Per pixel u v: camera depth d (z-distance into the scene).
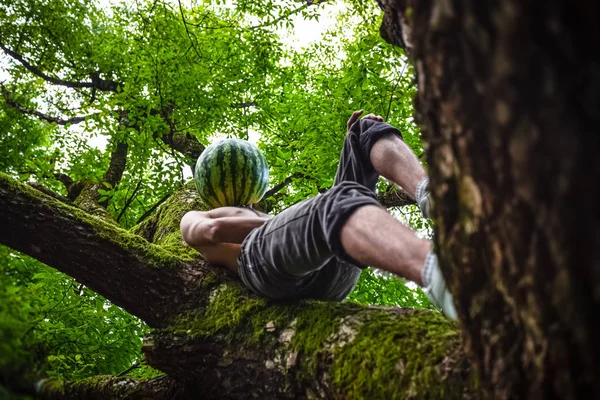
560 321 1.29
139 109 6.89
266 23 7.53
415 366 2.12
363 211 2.34
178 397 3.17
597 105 1.07
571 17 1.06
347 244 2.33
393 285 6.82
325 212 2.46
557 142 1.11
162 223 4.93
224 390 2.89
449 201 1.52
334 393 2.36
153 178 7.00
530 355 1.45
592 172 1.09
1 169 7.27
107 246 3.48
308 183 6.52
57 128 8.30
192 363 3.00
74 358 4.89
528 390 1.48
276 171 6.75
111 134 6.82
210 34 7.97
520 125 1.16
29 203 3.49
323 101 6.43
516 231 1.30
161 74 7.03
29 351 2.46
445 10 1.23
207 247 3.33
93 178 8.09
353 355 2.37
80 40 8.28
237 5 7.48
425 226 6.60
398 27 2.57
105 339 5.48
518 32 1.09
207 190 3.79
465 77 1.26
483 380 1.67
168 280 3.43
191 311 3.26
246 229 3.13
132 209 8.12
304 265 2.70
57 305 5.20
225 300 3.17
